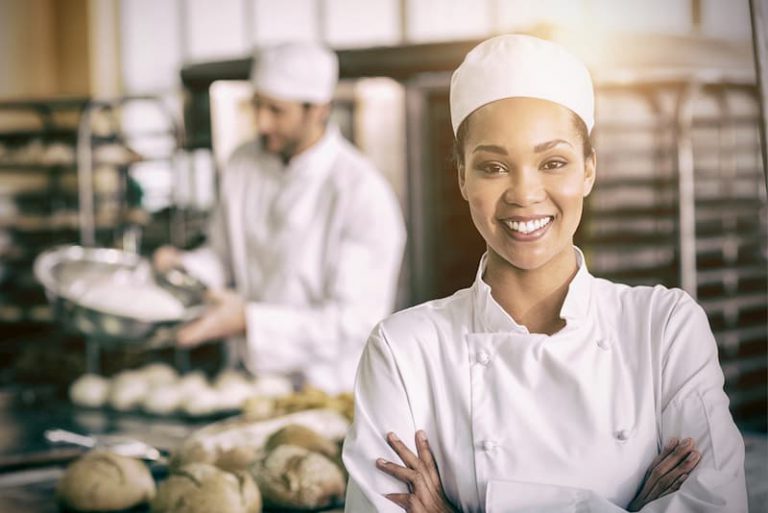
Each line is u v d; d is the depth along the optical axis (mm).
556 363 1354
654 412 1369
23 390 3223
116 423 2793
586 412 1346
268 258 3518
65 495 1923
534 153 1302
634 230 4418
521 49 1310
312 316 3289
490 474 1352
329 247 3426
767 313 4828
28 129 6484
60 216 6105
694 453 1332
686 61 4199
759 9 1374
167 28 6961
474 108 1327
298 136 3389
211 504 1742
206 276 3574
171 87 6887
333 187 3414
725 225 4680
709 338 1404
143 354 4316
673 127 4324
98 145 5895
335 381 3334
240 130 5773
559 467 1338
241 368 4375
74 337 5164
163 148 6234
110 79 7031
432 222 4945
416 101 4824
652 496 1326
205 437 2094
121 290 3064
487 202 1328
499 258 1389
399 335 1435
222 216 3646
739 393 4699
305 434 2002
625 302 1420
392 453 1388
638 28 5227
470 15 6258
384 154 5898
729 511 1305
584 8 5363
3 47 6891
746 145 4703
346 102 5863
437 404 1397
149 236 5629
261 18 6809
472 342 1396
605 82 4027
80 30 7023
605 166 4340
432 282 4992
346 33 6637
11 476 2242
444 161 4898
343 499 1865
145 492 1941
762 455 2016
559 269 1379
